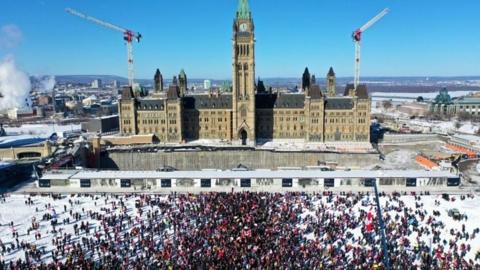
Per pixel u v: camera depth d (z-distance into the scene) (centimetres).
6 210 13062
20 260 9012
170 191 15312
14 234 10944
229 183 15762
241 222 10912
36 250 9781
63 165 18588
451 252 9388
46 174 16488
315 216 11812
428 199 13638
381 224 7212
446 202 13262
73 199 14238
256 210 12006
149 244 9844
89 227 11425
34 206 13462
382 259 8650
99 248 9769
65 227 11475
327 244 9838
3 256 9644
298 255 8856
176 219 11531
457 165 19400
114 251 9412
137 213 12575
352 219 11431
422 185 15475
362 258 8712
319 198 13775
